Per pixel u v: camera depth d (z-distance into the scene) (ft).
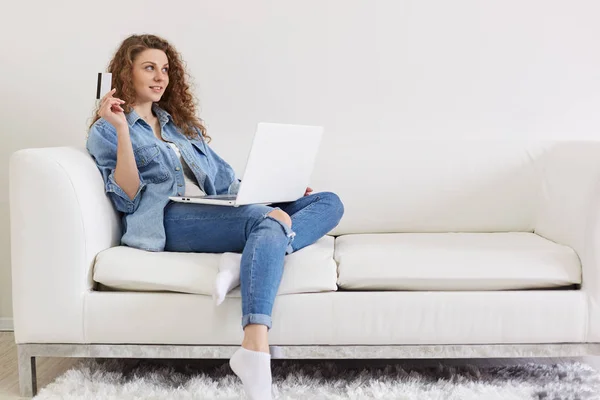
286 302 6.11
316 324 6.12
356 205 8.07
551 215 7.41
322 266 6.20
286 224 6.19
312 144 6.81
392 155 8.16
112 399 5.88
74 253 6.16
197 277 6.12
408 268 6.20
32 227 6.14
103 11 8.52
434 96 8.59
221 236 6.59
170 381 6.34
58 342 6.24
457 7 8.49
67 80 8.54
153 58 7.41
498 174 8.06
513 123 8.61
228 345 6.15
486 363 7.05
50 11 8.50
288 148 6.37
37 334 6.21
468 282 6.22
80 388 6.18
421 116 8.62
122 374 6.62
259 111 8.64
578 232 6.41
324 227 6.82
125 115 7.28
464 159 8.12
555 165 7.63
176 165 7.23
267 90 8.61
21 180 6.12
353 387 6.15
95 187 6.55
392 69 8.57
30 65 8.53
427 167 8.11
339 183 8.09
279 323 6.11
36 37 8.51
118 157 6.68
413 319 6.14
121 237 7.10
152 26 8.56
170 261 6.26
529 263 6.29
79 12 8.50
